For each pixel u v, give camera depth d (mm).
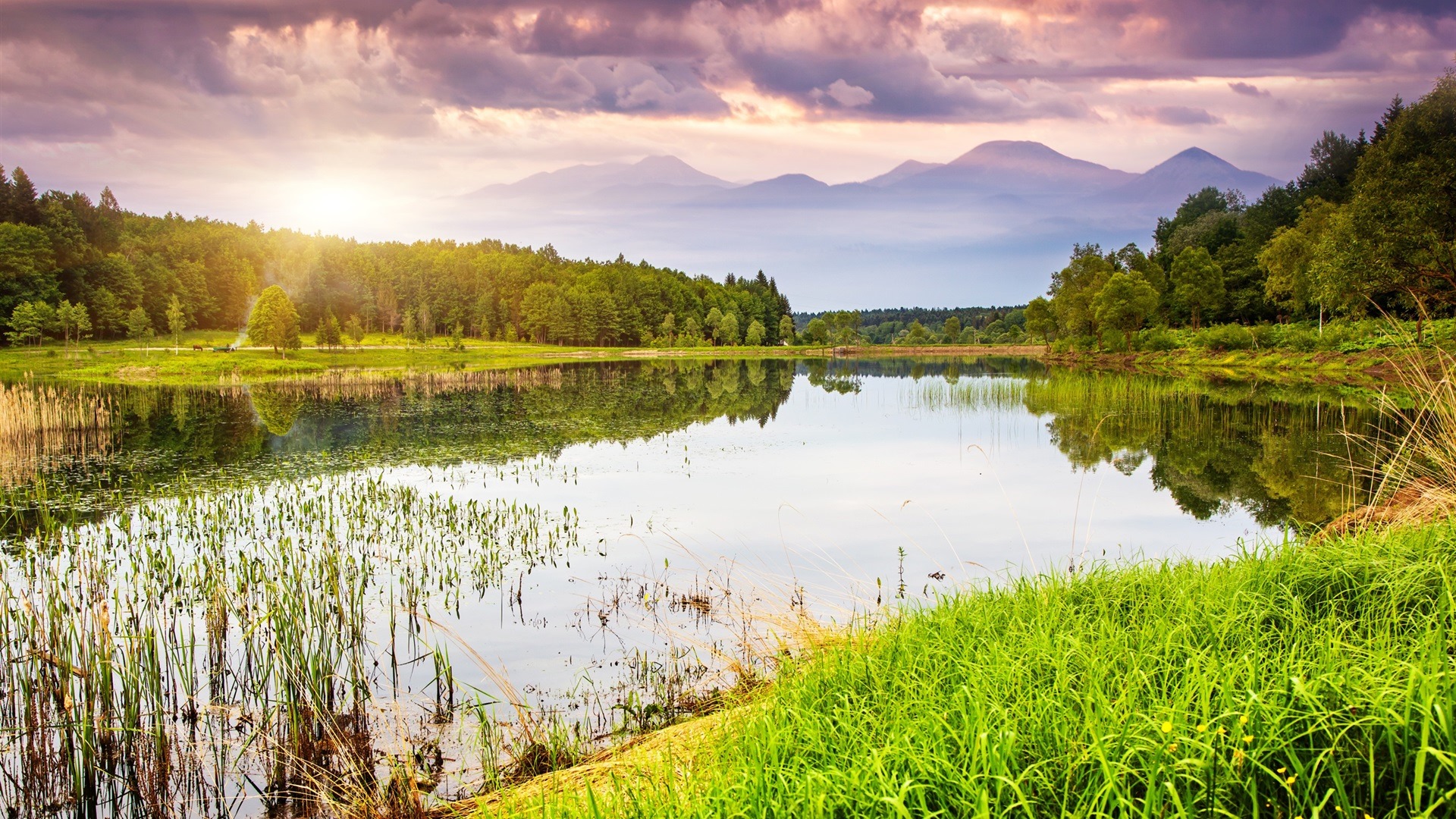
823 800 3666
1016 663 4926
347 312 128375
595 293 139250
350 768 7176
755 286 178875
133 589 11953
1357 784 3373
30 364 69625
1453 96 34562
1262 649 4750
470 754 7258
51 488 20188
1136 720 3955
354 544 14430
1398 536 6566
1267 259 58750
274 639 9938
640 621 10586
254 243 141875
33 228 90688
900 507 17297
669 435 29750
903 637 6191
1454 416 8766
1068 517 16047
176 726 8102
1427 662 3807
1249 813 3414
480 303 141750
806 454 24672
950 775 3744
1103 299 78375
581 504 17781
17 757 7617
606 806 4496
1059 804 3609
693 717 7648
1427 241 33844
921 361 97000
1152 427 28500
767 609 10602
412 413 38344
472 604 11398
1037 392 44156
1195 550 13242
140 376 63844
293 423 34344
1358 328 48781
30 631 9094
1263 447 23531
